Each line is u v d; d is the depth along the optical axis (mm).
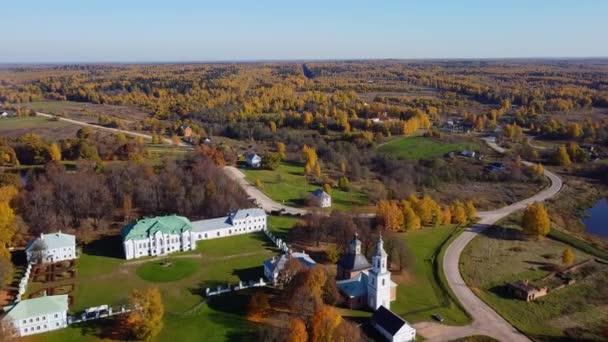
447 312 128875
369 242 157375
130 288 137875
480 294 139875
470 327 122125
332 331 104250
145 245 160000
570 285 147625
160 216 178250
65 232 174500
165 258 158750
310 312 117438
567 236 186500
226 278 144500
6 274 136125
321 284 124062
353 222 173875
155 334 113938
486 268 156750
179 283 141125
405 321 117938
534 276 151875
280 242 168250
